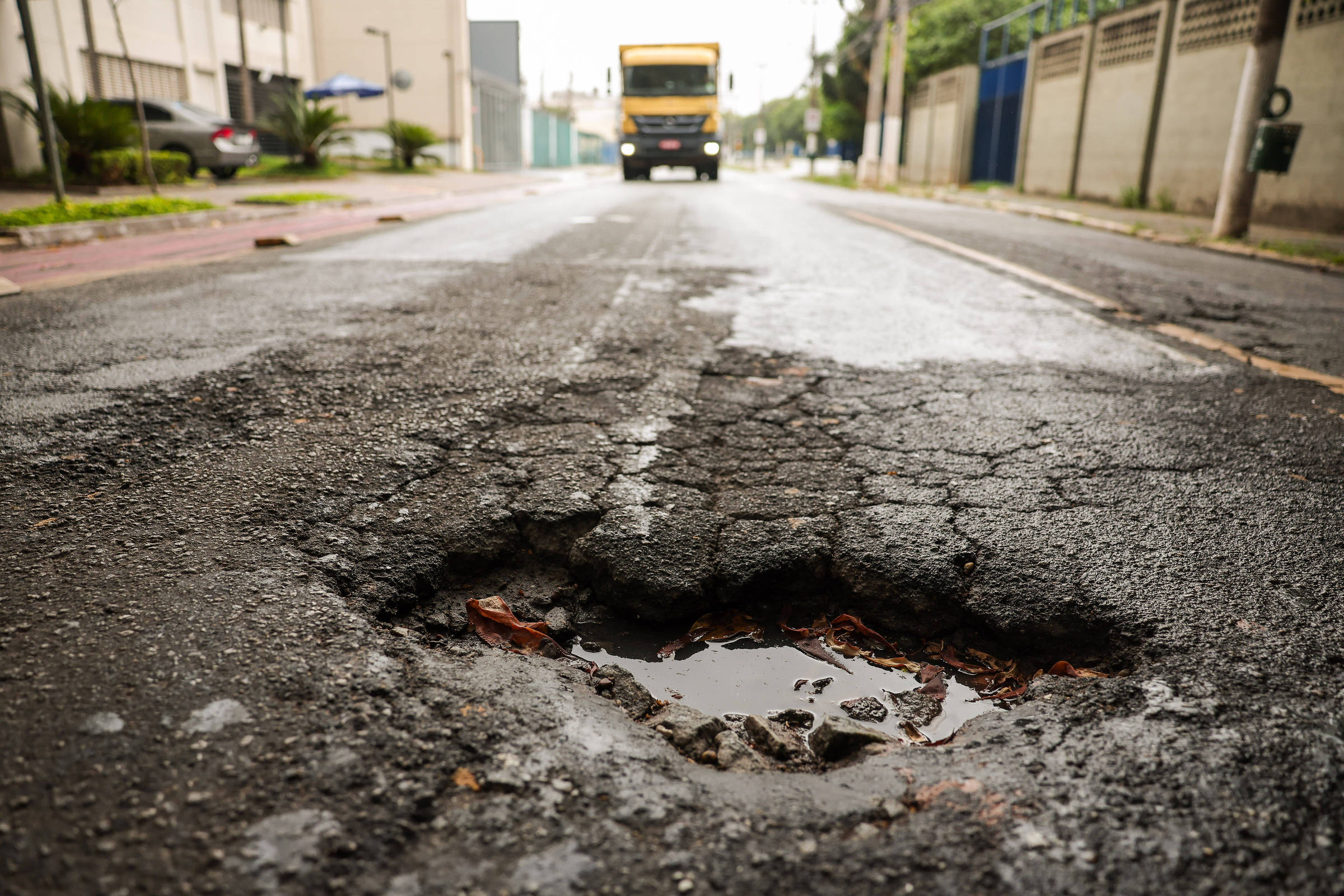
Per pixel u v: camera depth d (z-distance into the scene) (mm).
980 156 27828
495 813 1260
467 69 34500
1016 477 2629
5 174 14008
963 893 1143
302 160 22859
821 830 1258
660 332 4594
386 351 4012
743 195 19734
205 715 1424
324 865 1145
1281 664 1675
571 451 2750
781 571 2107
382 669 1592
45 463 2547
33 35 9742
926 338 4645
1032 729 1529
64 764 1306
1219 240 10672
